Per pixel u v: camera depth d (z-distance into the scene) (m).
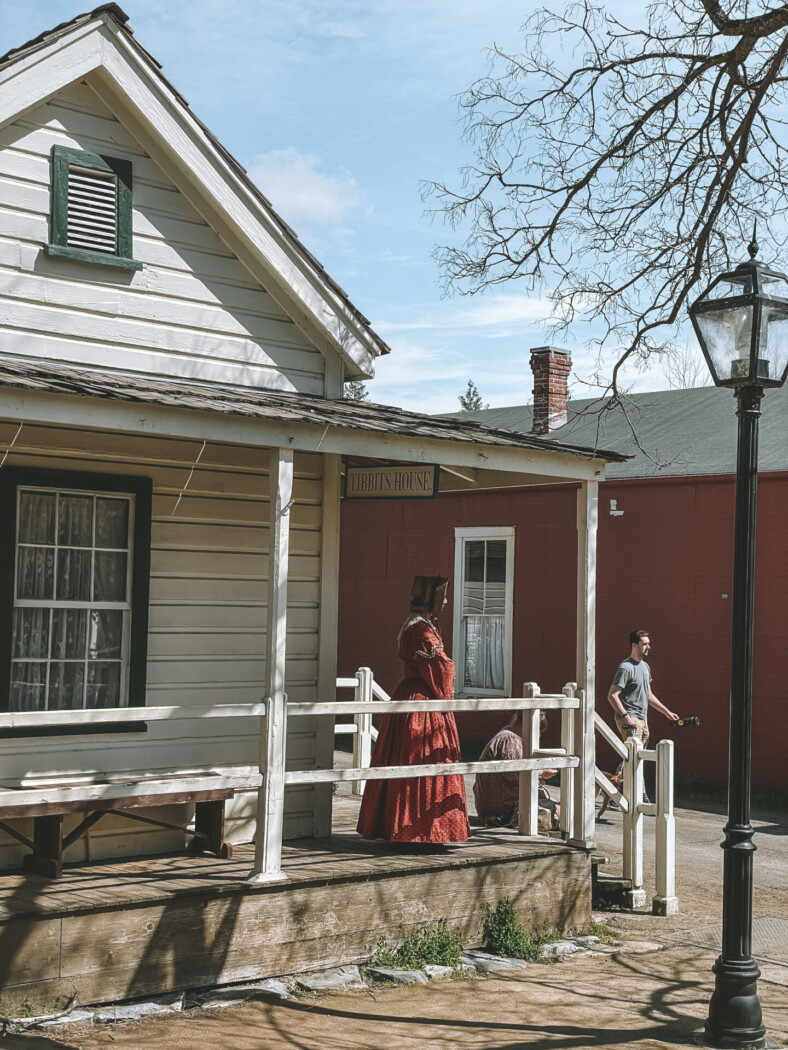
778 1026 6.73
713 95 11.41
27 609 7.55
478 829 9.39
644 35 11.55
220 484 8.38
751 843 6.46
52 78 7.58
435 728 8.11
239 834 8.37
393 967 7.32
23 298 7.60
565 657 17.70
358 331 9.16
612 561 17.22
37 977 6.04
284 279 8.69
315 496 8.91
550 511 18.06
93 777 7.64
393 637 19.98
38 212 7.69
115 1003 6.31
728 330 6.61
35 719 6.07
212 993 6.62
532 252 12.05
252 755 8.45
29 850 7.24
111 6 7.73
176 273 8.30
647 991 7.31
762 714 15.52
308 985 6.91
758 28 10.62
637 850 9.55
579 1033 6.43
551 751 9.05
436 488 8.20
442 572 19.47
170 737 8.03
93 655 7.80
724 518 16.08
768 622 15.52
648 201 11.83
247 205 8.46
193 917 6.62
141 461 8.00
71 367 7.67
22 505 7.55
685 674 16.31
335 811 9.98
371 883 7.41
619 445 18.83
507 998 7.02
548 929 8.39
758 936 8.79
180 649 8.15
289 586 8.75
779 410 18.05
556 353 20.94
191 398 6.95
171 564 8.13
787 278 6.84
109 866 7.35
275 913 6.97
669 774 9.38
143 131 8.13
